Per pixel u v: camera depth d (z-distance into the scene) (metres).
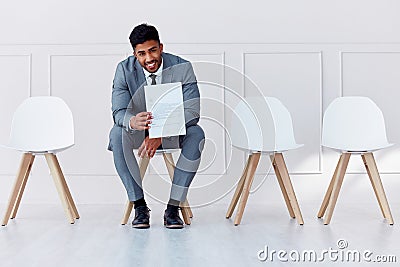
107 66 3.93
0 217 3.39
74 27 3.93
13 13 3.93
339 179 3.13
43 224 3.18
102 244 2.68
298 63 3.93
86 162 3.93
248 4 3.93
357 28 3.93
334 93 3.93
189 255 2.46
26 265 2.33
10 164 3.93
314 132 3.92
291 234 2.87
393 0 3.93
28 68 3.93
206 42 3.92
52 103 3.38
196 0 3.93
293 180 3.93
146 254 2.48
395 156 3.91
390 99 3.93
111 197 3.93
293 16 3.93
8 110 3.93
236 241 2.71
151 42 2.92
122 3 3.93
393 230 2.96
